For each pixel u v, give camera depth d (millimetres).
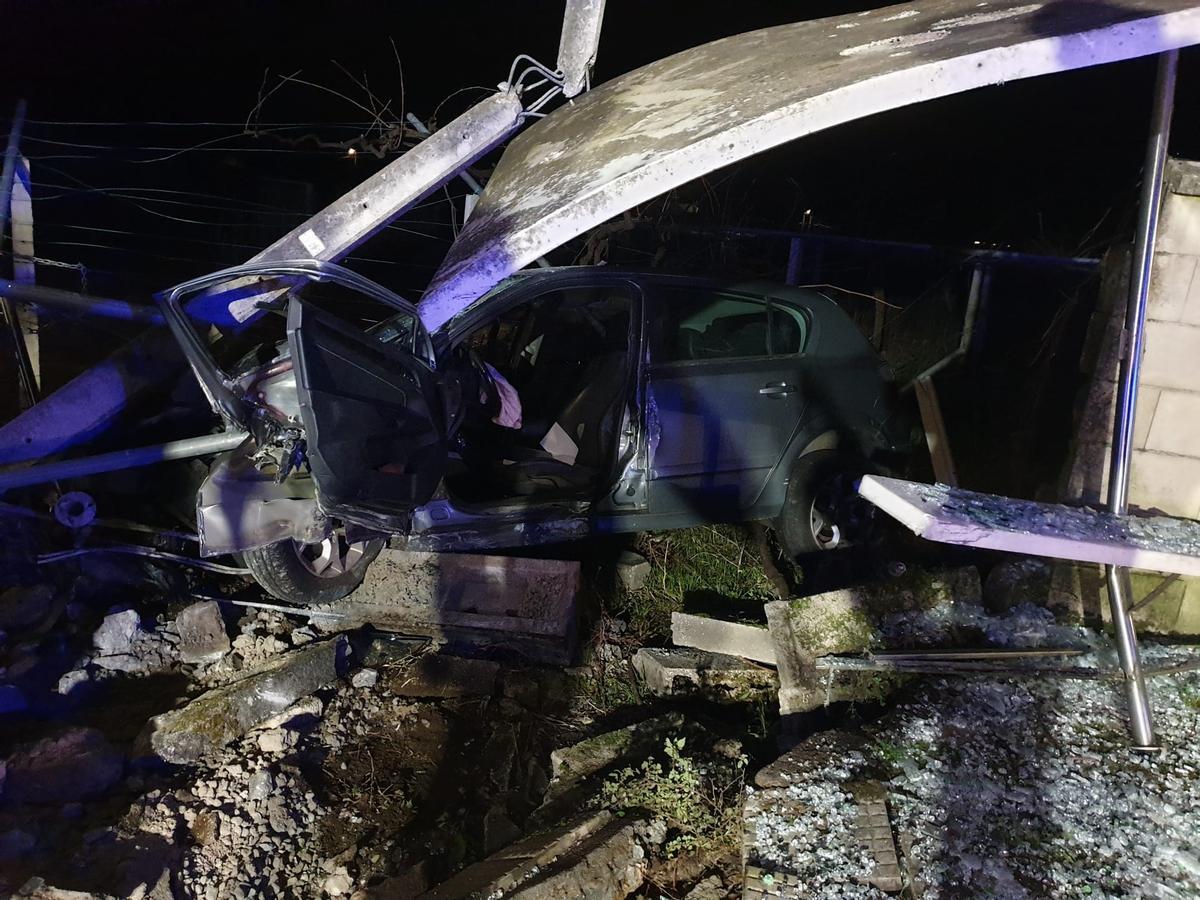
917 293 7074
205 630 3699
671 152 2496
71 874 2625
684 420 4199
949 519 2305
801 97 2379
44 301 3916
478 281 2957
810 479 4426
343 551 3896
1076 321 4816
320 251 3570
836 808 2678
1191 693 3178
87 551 3842
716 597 4523
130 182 6383
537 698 3744
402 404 3330
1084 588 3561
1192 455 3416
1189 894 2412
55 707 3391
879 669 3395
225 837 2883
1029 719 3088
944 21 2924
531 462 4453
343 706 3525
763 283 4539
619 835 2658
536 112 3641
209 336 3826
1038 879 2449
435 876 2803
